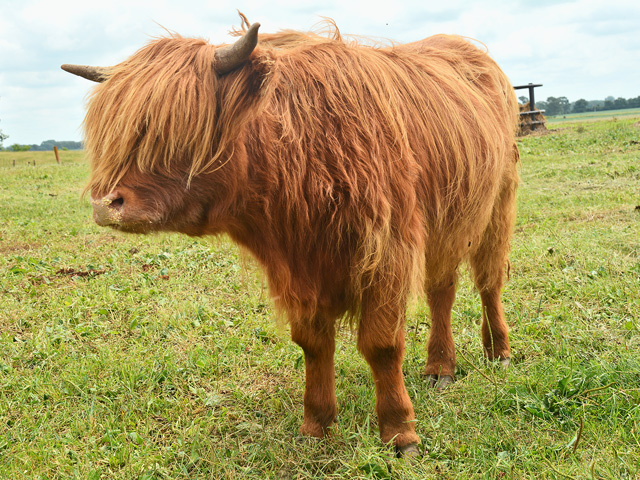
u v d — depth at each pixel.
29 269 6.16
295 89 2.51
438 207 2.88
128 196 2.11
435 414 3.10
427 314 4.57
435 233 2.98
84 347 4.22
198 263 6.18
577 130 21.50
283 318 2.91
